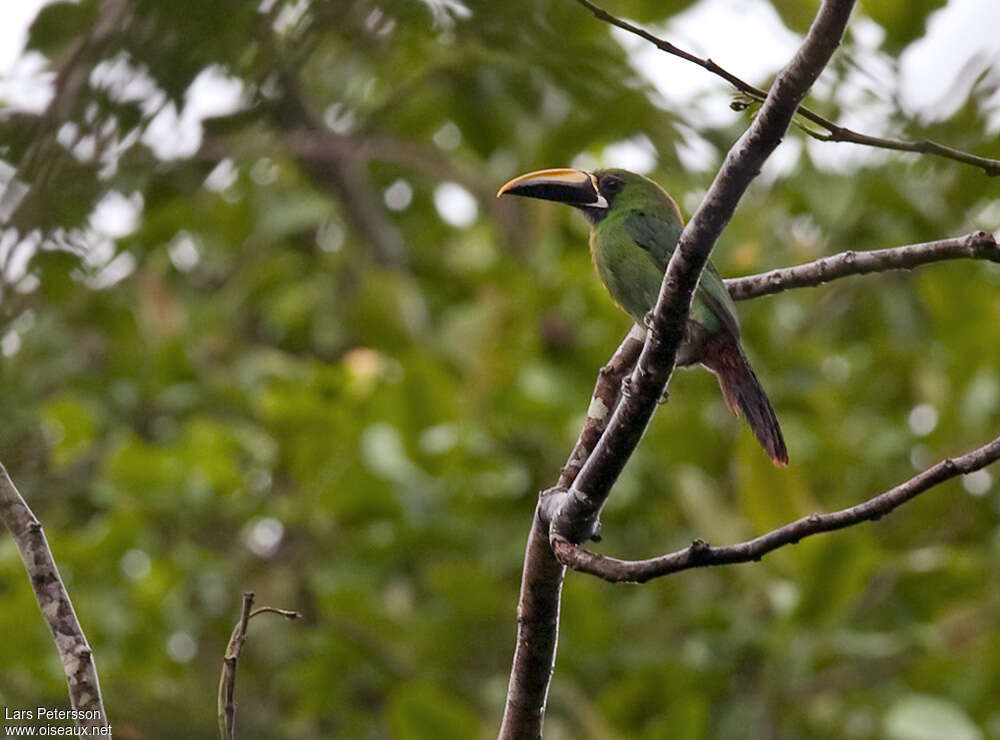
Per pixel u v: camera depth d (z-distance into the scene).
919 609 11.62
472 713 10.04
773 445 8.29
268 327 15.07
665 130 9.51
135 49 5.75
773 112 4.99
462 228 15.07
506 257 13.20
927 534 12.25
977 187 10.98
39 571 5.58
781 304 12.45
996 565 11.73
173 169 8.89
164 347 12.82
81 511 13.09
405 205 15.29
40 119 6.07
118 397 13.16
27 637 11.19
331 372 12.05
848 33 8.38
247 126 6.80
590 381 12.43
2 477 5.67
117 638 11.50
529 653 6.23
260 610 5.57
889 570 11.70
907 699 10.08
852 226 11.71
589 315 12.72
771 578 10.78
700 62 5.70
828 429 11.90
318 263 14.51
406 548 11.62
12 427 12.51
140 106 5.95
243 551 12.59
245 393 12.85
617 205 9.42
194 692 11.81
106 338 13.94
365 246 14.09
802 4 8.31
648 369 5.55
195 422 11.93
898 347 12.77
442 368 12.09
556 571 6.11
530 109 11.04
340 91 11.48
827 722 10.89
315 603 12.40
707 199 5.21
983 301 11.81
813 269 6.76
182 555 11.92
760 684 10.94
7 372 12.59
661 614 11.76
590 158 12.99
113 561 11.79
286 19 6.52
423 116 13.41
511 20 7.91
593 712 10.56
